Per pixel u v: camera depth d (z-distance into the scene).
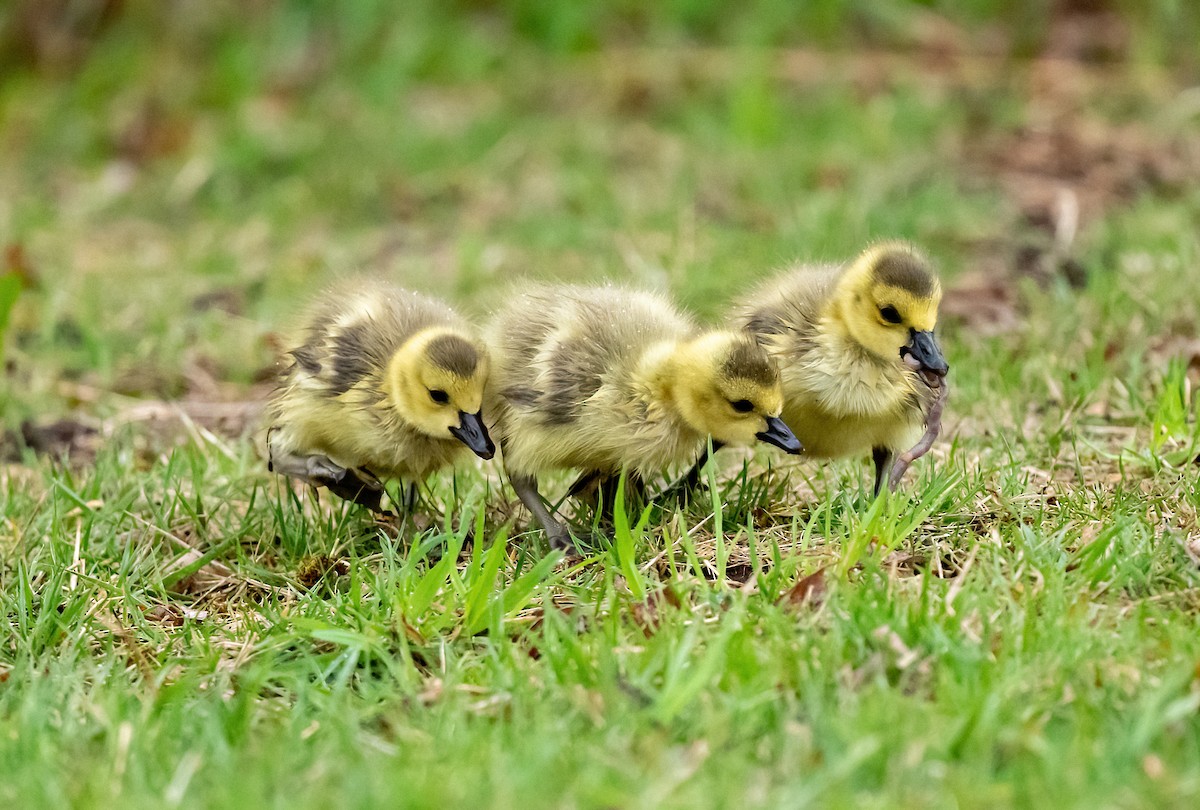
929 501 10.29
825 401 11.33
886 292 10.95
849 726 7.63
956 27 28.73
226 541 11.55
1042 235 19.34
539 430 11.15
